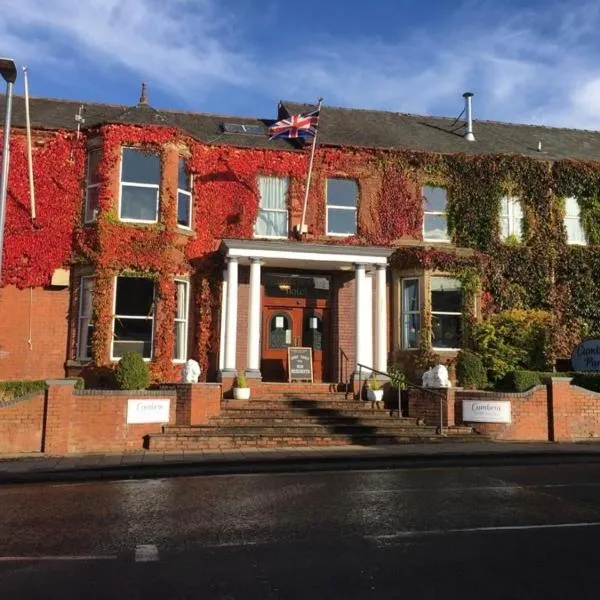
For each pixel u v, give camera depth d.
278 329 18.12
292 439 13.64
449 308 18.42
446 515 7.55
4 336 16.58
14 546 6.25
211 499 8.53
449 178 19.64
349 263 17.31
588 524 7.12
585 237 20.52
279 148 18.83
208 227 18.00
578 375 17.28
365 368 16.52
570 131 24.81
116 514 7.64
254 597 4.86
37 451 12.54
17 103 19.31
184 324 17.30
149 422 13.52
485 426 14.88
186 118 20.98
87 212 17.16
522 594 4.93
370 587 5.07
